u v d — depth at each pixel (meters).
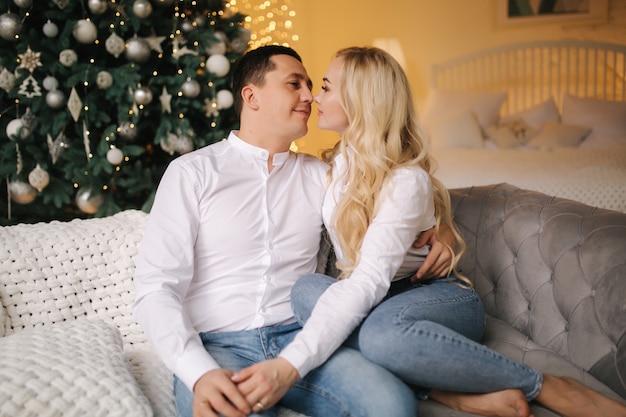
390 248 1.49
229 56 2.91
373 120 1.60
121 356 1.42
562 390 1.33
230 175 1.63
